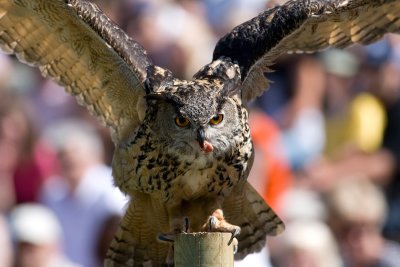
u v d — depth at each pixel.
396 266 18.66
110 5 21.70
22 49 14.52
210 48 21.19
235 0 21.86
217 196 14.20
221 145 13.88
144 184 14.14
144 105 14.10
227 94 13.95
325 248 17.83
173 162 13.92
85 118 20.70
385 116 21.06
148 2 21.48
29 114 20.48
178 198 14.10
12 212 18.95
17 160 20.14
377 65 21.25
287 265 17.83
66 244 18.66
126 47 14.17
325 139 20.86
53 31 14.34
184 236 12.33
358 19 15.03
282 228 14.84
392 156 20.72
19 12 14.30
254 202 14.77
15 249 18.22
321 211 18.69
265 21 14.52
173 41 20.83
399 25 15.21
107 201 18.69
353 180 19.83
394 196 20.39
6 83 20.72
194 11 21.84
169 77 14.20
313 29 14.93
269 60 14.53
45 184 20.08
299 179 20.02
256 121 19.77
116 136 14.44
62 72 14.56
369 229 18.62
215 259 12.29
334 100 21.17
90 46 14.29
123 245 14.61
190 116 13.77
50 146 20.45
